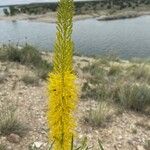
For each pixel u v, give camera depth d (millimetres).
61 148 3225
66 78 3035
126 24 58875
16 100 9102
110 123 8383
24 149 6902
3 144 6816
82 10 72750
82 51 37688
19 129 7480
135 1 78625
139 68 14930
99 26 58062
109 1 79562
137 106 9453
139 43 41750
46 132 7609
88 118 8312
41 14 72938
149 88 10344
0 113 7996
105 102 9633
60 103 3053
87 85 10484
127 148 7449
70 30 2945
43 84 10672
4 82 10305
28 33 53125
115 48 39125
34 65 12977
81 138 7504
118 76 13516
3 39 47625
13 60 13367
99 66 15906
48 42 43938
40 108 8789
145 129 8359
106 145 7430
